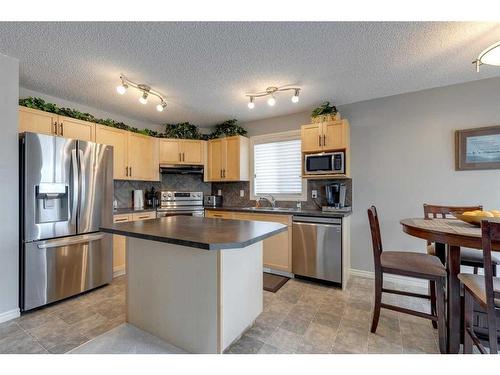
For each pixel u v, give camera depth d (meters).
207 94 2.97
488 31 1.76
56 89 2.83
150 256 1.78
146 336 1.76
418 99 2.85
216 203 4.37
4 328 1.91
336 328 1.92
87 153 2.63
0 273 2.00
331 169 3.03
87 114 3.14
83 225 2.58
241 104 3.33
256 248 1.91
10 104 2.08
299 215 2.99
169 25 1.70
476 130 2.54
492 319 1.18
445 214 2.28
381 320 2.04
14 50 2.00
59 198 2.41
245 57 2.13
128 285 1.92
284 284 2.86
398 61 2.20
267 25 1.71
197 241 1.29
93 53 2.06
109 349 1.62
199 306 1.55
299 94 2.96
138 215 3.46
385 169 3.02
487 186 2.53
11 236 2.07
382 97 3.04
